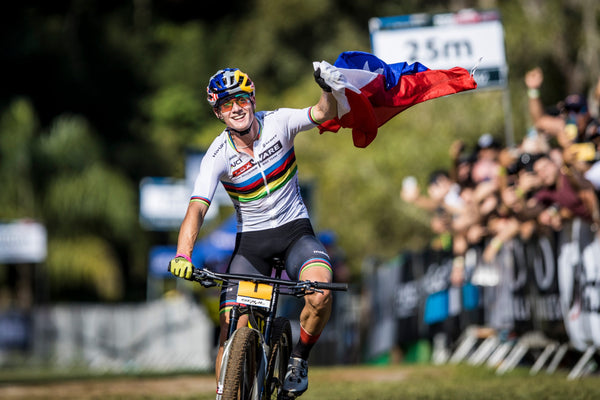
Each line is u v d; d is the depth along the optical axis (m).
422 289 26.16
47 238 60.81
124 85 77.94
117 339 50.72
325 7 68.88
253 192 11.09
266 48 69.44
